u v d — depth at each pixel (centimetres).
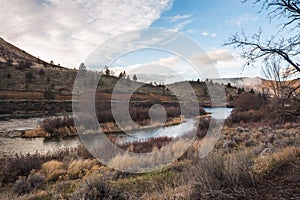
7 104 3388
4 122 2280
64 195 412
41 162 737
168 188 325
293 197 251
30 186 513
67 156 827
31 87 5138
